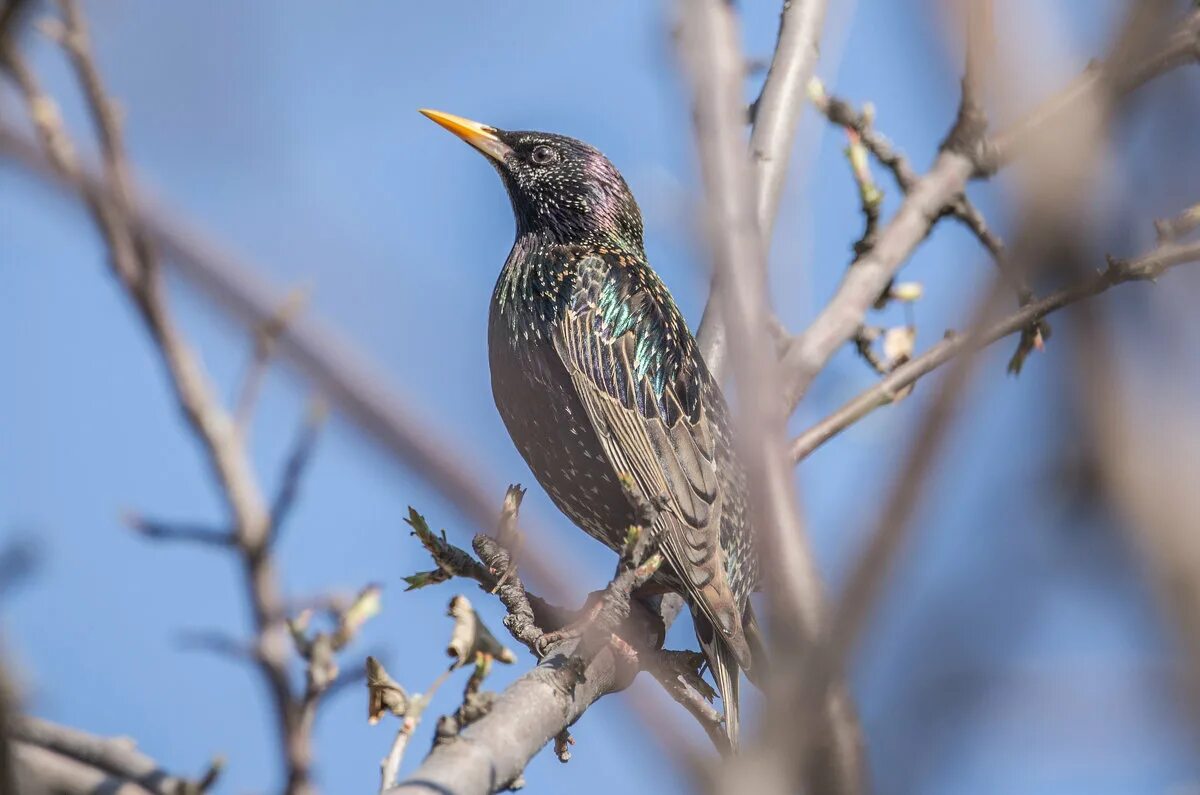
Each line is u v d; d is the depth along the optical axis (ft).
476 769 20.26
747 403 12.17
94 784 16.29
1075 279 10.91
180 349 15.14
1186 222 19.26
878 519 8.50
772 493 11.07
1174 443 9.97
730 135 15.29
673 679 28.09
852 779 8.20
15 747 13.51
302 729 16.28
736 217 14.53
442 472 11.45
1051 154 10.40
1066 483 9.75
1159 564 9.57
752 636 34.09
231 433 15.88
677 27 16.07
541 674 22.76
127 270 14.07
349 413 11.57
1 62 14.02
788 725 8.43
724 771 8.95
